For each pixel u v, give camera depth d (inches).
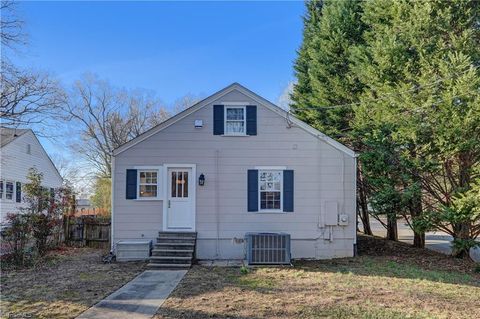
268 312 275.4
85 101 1473.9
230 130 553.6
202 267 476.4
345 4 776.9
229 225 545.0
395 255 580.4
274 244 501.0
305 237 546.3
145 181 549.3
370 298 315.3
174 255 496.4
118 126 1507.1
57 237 631.2
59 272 436.1
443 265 502.0
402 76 586.2
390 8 601.9
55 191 634.8
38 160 1077.8
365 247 655.8
